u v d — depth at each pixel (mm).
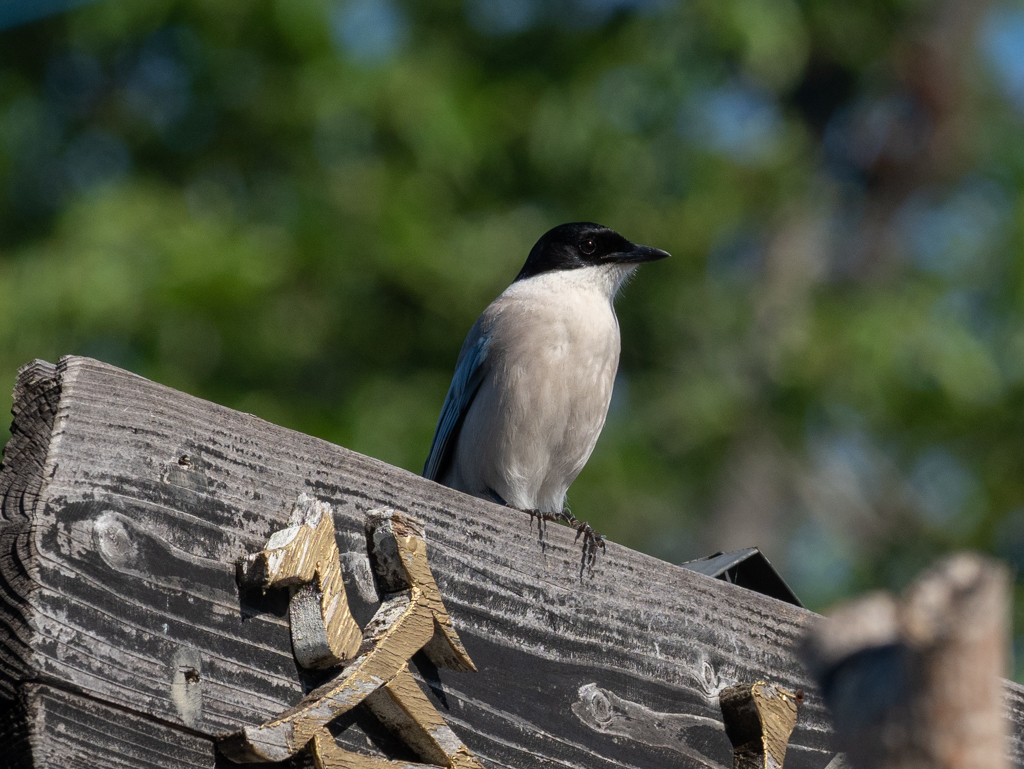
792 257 18281
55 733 3158
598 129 15812
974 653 2699
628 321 17172
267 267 14258
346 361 15453
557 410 7355
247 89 15164
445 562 4078
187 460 3559
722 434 16969
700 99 16734
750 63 17062
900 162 19406
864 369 17047
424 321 15742
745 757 4508
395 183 15195
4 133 15242
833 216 19297
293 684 3574
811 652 2920
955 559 2768
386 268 15047
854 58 18828
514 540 4270
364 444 14570
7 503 3324
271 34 14727
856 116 19531
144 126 15555
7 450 3408
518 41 16156
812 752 4750
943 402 17219
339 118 15070
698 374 17094
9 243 14922
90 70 15805
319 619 3566
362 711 3691
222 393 14211
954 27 19156
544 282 7824
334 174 15258
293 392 14969
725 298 17734
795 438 17344
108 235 13828
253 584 3535
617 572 4496
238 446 3670
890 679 2775
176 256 13805
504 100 15586
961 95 19281
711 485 17219
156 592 3398
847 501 17828
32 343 13469
